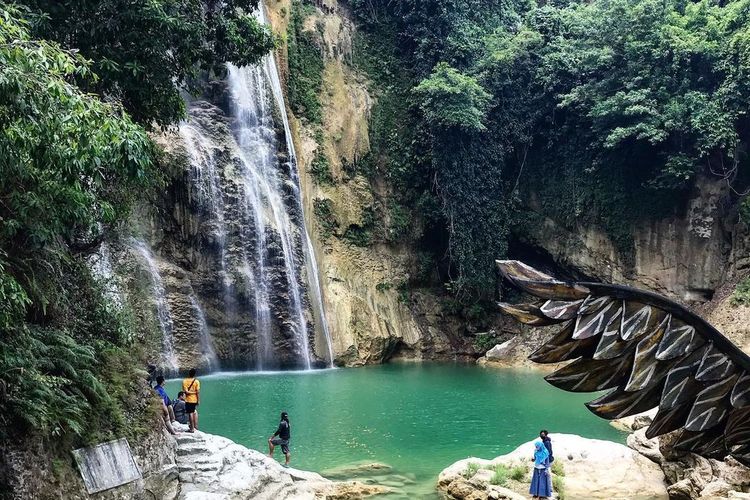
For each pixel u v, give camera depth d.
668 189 32.97
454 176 35.84
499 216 37.12
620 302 2.81
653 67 32.34
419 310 36.03
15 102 6.54
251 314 28.86
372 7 39.06
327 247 33.62
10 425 7.71
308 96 35.28
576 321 2.78
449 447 16.58
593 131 34.44
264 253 29.91
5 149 6.89
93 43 11.96
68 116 7.04
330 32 37.00
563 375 2.93
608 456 14.49
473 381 27.31
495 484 12.94
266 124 32.56
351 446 16.36
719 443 3.02
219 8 16.91
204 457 11.68
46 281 9.77
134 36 12.09
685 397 2.78
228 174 29.34
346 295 32.97
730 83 30.06
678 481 13.02
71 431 8.72
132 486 9.55
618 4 32.97
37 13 11.15
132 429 10.13
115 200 11.89
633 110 31.19
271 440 14.22
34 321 9.71
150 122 14.07
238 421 18.22
